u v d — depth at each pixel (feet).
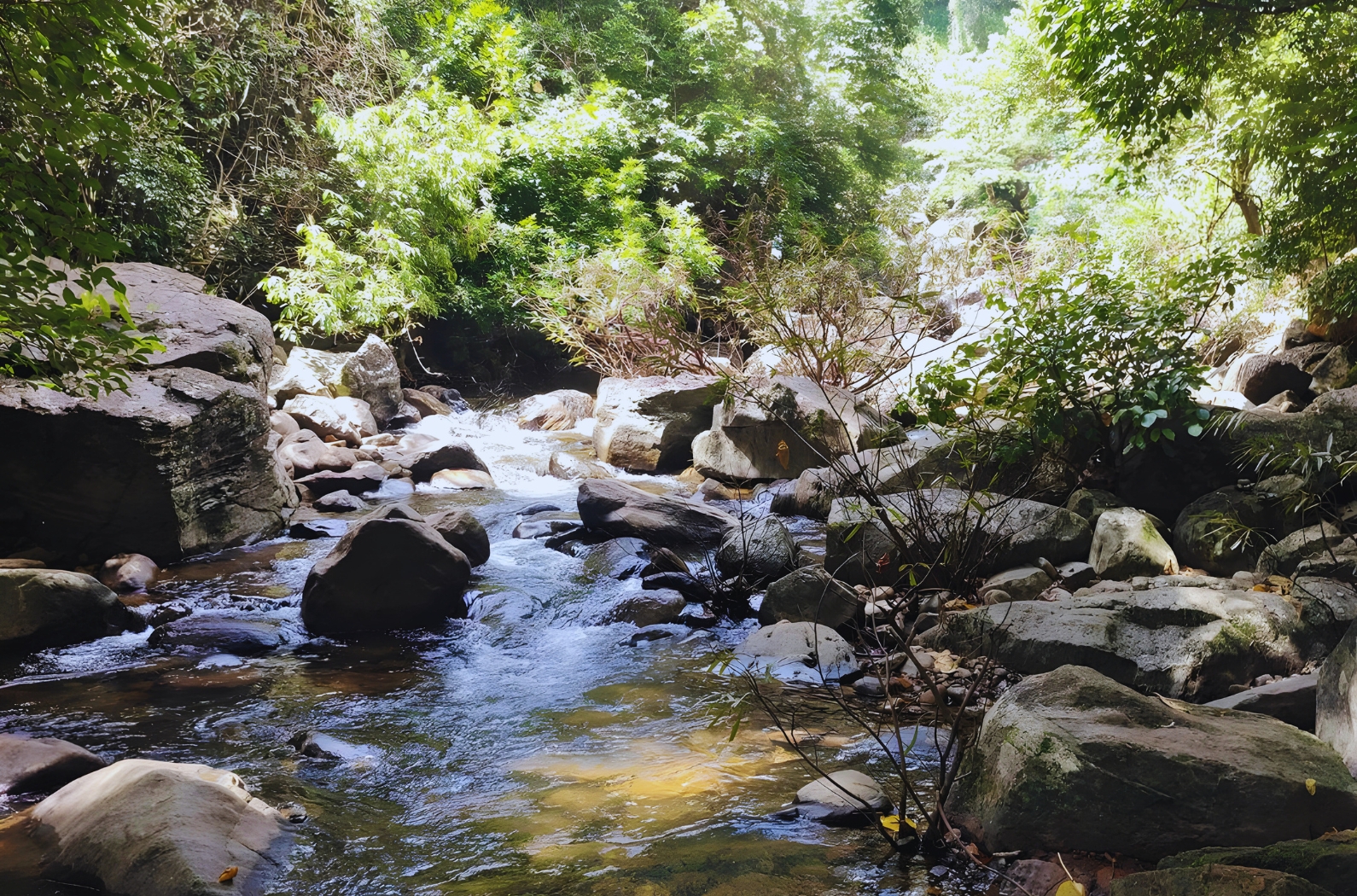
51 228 12.45
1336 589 14.92
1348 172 27.99
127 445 21.68
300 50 47.29
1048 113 69.41
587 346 44.70
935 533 18.67
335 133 43.34
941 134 86.17
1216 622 14.24
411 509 22.68
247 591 20.71
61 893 9.40
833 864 9.84
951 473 22.82
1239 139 34.58
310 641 18.08
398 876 9.84
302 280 40.37
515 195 54.08
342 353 38.68
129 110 35.37
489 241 50.31
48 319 12.48
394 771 12.51
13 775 11.67
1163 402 19.80
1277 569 16.71
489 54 55.21
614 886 9.55
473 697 15.23
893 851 10.10
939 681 14.87
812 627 16.94
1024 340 21.27
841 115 76.13
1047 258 38.14
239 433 24.63
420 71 52.13
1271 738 10.28
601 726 13.94
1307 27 31.09
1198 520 18.94
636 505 24.22
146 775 10.61
